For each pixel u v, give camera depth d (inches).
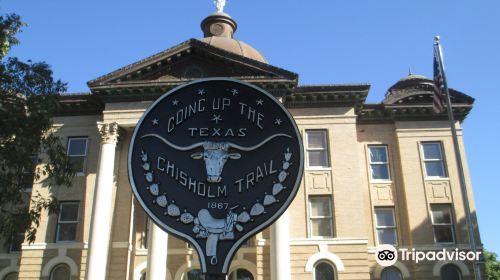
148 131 354.9
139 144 351.3
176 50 994.7
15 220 610.9
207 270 321.1
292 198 334.3
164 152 349.1
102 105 1045.8
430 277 950.4
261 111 360.8
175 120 358.3
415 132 1063.0
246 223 331.6
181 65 1013.2
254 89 367.6
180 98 366.0
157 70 1002.7
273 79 962.7
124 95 986.7
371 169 1054.4
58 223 973.2
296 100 1034.1
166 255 885.8
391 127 1080.8
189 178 342.0
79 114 1062.4
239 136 353.4
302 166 343.3
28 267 940.0
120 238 940.6
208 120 358.9
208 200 336.8
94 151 1023.6
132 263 944.9
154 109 361.4
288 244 879.1
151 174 342.3
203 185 339.9
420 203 1005.8
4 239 1016.2
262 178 342.3
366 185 1032.8
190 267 933.8
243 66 984.3
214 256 323.9
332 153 1001.5
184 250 945.5
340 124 1022.4
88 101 1043.9
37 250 949.2
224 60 989.8
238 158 346.9
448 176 1027.9
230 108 362.9
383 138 1072.2
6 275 989.8
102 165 937.5
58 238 964.0
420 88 1109.1
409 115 1073.5
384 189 1032.2
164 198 336.2
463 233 979.9
